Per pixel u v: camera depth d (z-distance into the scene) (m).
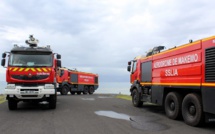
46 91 12.22
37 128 7.93
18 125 8.42
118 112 11.93
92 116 10.49
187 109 9.02
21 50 12.55
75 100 18.83
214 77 7.55
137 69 14.63
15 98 12.09
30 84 12.27
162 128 8.22
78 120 9.47
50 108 12.99
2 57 12.64
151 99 12.39
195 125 8.48
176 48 9.96
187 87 9.02
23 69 12.21
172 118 10.03
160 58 11.45
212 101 7.64
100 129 7.85
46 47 13.30
